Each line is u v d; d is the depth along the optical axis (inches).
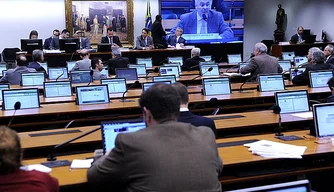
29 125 186.2
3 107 190.1
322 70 253.1
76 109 192.5
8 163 73.8
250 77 286.5
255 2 667.4
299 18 615.8
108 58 398.9
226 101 219.1
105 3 526.9
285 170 122.9
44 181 76.4
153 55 417.7
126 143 79.4
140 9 541.3
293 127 162.4
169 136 80.0
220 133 152.9
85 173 101.0
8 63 427.5
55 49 429.4
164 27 560.1
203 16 573.3
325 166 127.4
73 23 519.2
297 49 515.5
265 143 127.8
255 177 119.0
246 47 676.7
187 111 118.6
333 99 169.3
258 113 179.8
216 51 566.6
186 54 428.5
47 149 129.5
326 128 135.3
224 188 124.8
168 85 86.3
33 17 505.7
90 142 134.1
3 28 497.4
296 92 175.9
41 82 271.3
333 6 553.0
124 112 201.2
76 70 285.3
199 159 78.2
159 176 75.5
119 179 80.4
